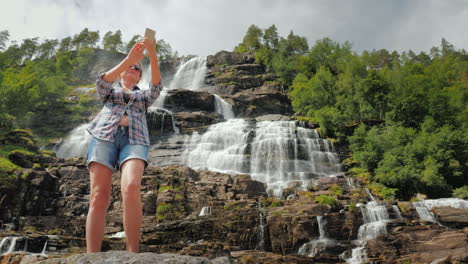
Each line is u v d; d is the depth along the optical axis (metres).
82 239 15.96
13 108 43.34
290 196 25.22
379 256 16.39
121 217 20.95
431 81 53.78
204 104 49.72
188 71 71.62
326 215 18.77
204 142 38.19
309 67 70.19
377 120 41.38
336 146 36.81
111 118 2.87
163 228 18.11
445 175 32.06
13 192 20.92
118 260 2.15
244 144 35.25
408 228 17.58
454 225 19.67
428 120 39.81
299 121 41.09
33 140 33.03
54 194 23.31
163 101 48.19
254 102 54.91
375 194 27.94
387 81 50.31
